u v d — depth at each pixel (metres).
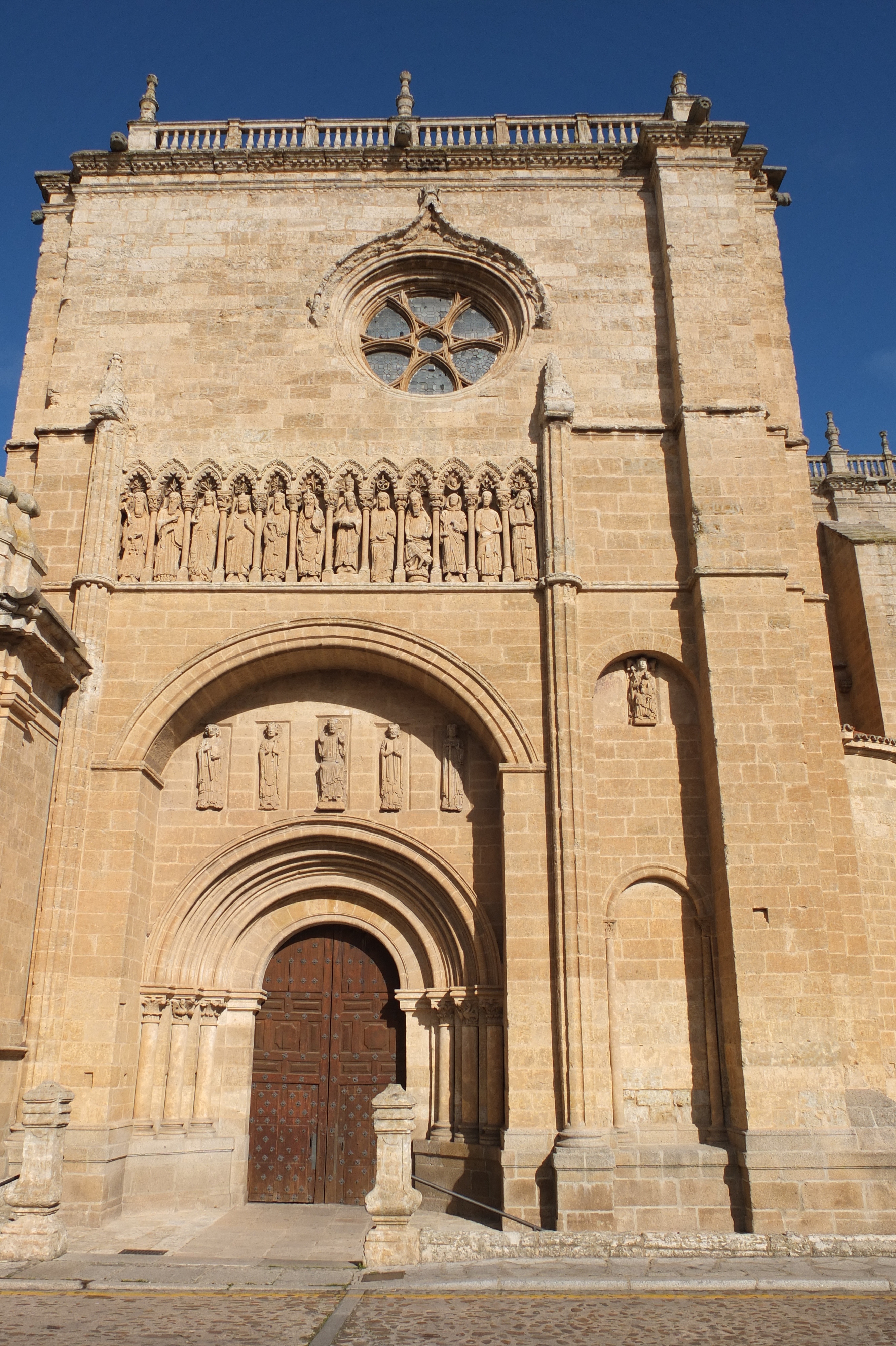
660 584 20.48
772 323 23.38
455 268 23.52
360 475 21.48
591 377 22.12
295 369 22.25
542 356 22.28
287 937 21.09
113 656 20.23
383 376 23.50
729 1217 16.81
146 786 19.91
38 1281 12.29
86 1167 17.12
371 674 21.50
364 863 20.72
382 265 23.28
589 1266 13.59
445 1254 14.14
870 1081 18.41
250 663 20.36
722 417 21.16
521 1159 17.08
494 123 24.42
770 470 20.81
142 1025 19.33
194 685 20.08
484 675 19.98
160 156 23.61
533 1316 10.80
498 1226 17.22
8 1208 15.57
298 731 21.25
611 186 23.62
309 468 21.58
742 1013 17.39
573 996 17.58
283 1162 20.05
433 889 20.42
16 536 17.39
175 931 20.02
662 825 19.42
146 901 19.89
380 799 20.69
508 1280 12.49
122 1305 11.26
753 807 18.53
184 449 21.69
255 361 22.33
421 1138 19.55
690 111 23.47
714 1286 12.23
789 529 21.55
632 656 20.45
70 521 20.95
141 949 19.52
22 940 17.59
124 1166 18.12
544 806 19.09
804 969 17.58
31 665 17.81
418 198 23.62
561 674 19.53
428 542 21.12
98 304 22.73
